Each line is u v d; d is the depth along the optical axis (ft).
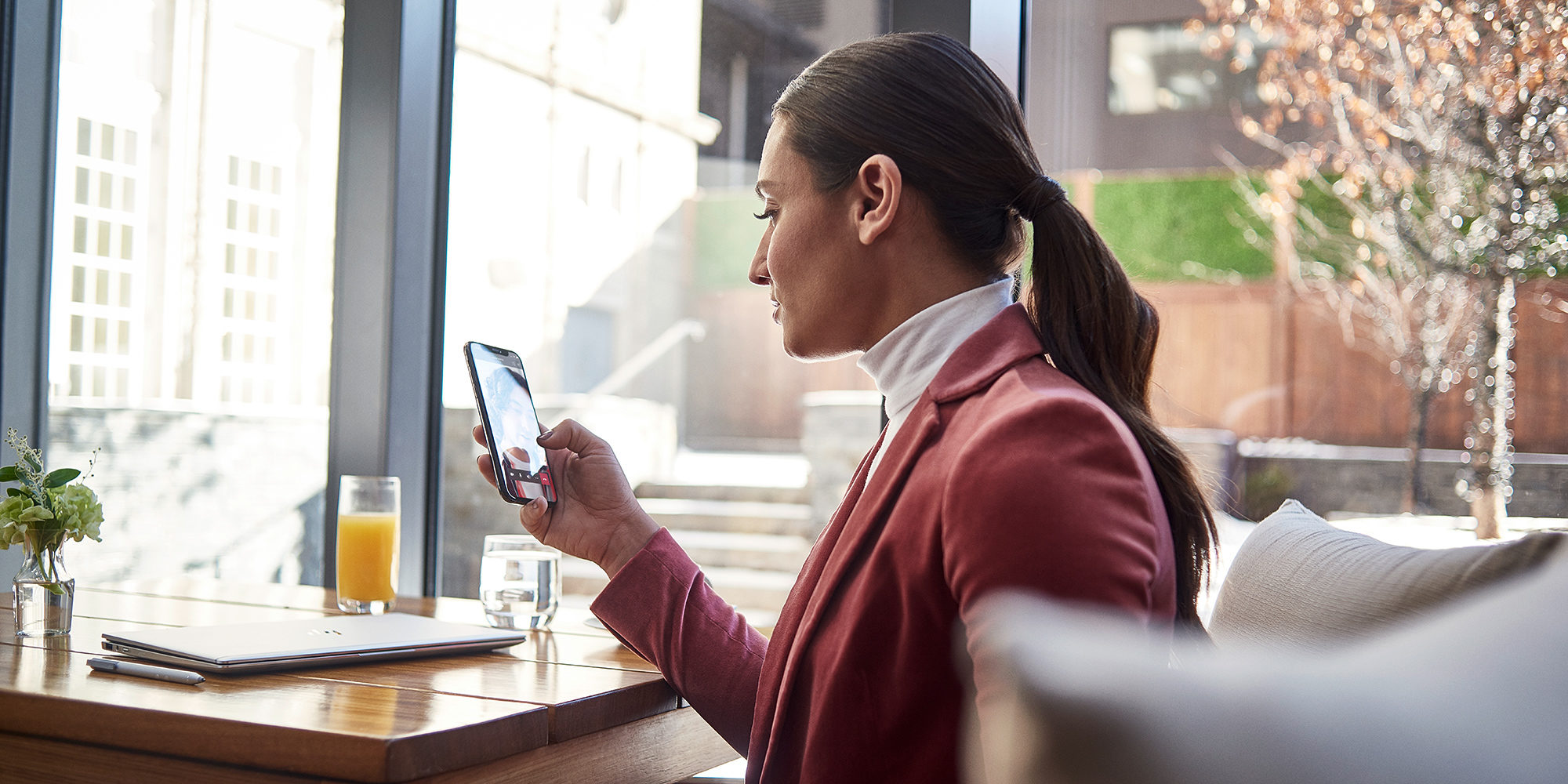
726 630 3.43
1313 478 9.73
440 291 6.90
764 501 21.33
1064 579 1.88
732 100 17.60
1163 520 2.12
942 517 2.24
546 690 3.16
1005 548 1.96
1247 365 23.91
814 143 2.87
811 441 20.20
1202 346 24.94
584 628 4.44
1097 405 2.12
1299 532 3.19
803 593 2.85
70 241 7.95
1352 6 8.92
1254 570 3.15
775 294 3.07
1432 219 8.13
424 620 4.03
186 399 7.94
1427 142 8.16
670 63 27.84
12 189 7.17
